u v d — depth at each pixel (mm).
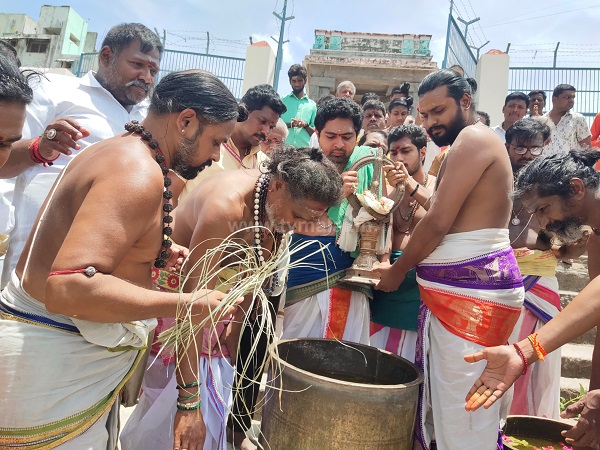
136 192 1158
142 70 2426
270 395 1885
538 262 2660
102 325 1221
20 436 1194
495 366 1646
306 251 2408
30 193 2211
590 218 1838
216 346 1966
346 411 1656
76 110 2357
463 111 2104
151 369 1922
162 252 1340
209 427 1861
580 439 1837
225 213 1698
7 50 1514
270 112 2986
